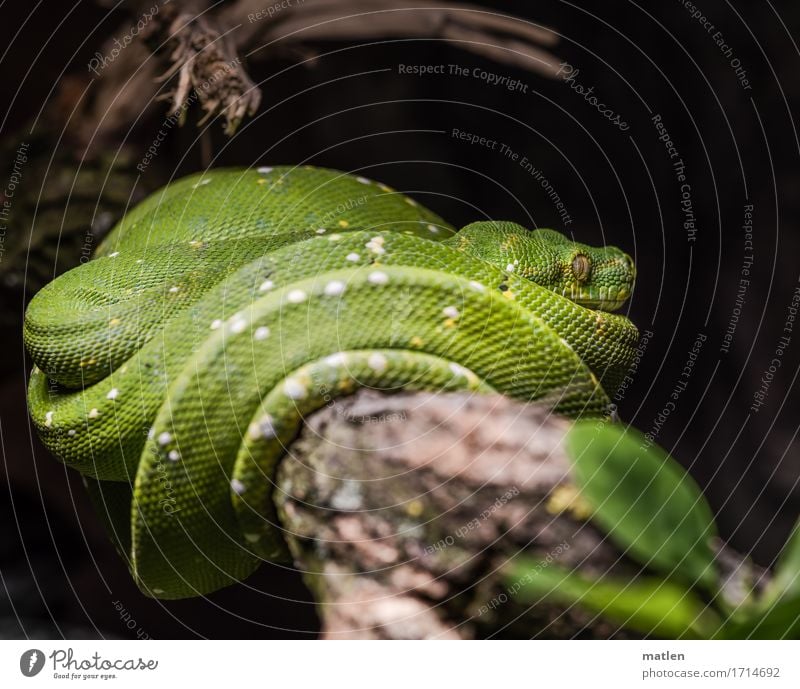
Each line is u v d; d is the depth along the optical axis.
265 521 0.65
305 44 0.81
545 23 0.90
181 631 0.88
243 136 0.84
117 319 0.66
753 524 0.98
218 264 0.67
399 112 0.89
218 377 0.64
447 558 0.62
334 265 0.65
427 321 0.64
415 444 0.62
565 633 0.62
